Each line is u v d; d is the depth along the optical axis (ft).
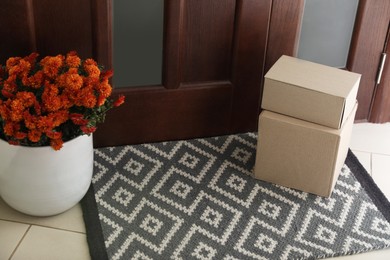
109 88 5.68
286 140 6.39
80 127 5.59
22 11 6.14
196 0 6.56
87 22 6.40
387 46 7.32
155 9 6.53
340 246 6.06
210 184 6.73
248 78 7.20
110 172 6.79
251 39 6.93
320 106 6.14
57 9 6.25
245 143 7.39
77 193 6.07
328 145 6.23
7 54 6.36
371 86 7.63
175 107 7.15
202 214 6.34
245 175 6.88
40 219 6.19
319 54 7.34
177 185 6.68
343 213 6.44
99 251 5.85
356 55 7.36
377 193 6.72
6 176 5.79
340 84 6.21
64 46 6.49
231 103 7.32
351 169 7.02
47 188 5.82
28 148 5.52
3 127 5.55
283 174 6.64
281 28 6.97
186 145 7.29
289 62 6.55
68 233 6.07
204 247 5.97
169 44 6.69
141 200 6.46
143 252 5.88
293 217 6.36
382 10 7.09
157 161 7.00
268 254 5.94
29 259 5.77
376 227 6.30
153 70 6.91
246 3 6.68
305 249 6.01
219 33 6.85
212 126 7.43
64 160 5.71
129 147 7.18
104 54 6.58
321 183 6.52
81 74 5.83
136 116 7.08
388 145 7.52
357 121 7.86
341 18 7.13
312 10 7.00
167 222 6.22
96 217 6.21
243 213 6.38
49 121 5.36
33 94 5.47
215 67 7.07
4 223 6.12
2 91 5.47
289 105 6.28
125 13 6.47
